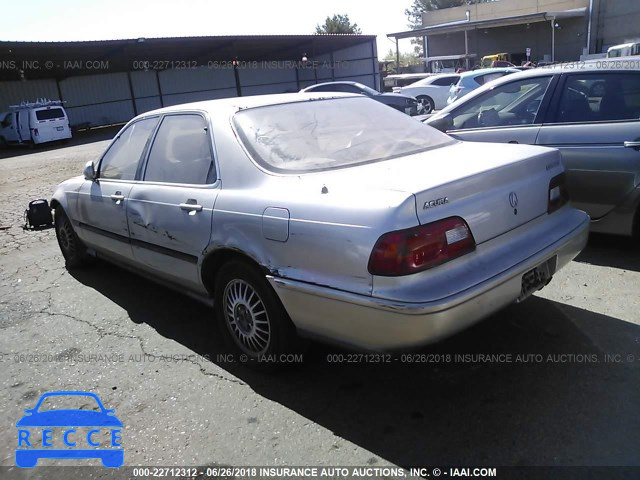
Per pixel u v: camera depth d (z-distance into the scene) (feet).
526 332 11.43
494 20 125.39
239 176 10.51
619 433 8.28
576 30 129.59
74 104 102.89
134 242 13.50
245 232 9.93
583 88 15.30
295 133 11.16
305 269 9.01
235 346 11.28
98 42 81.61
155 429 9.46
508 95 16.79
